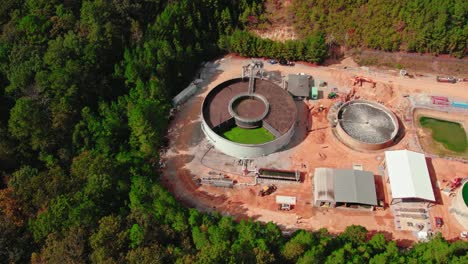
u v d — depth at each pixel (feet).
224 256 303.27
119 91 459.73
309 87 483.51
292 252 319.06
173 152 431.02
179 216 341.82
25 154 398.21
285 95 459.32
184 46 501.56
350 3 526.16
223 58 524.11
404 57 506.07
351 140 429.79
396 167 401.49
